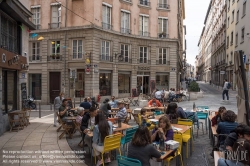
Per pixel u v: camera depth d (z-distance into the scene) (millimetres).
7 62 10164
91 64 22797
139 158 4258
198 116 10281
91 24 22922
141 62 28656
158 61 29594
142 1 28672
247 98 4977
